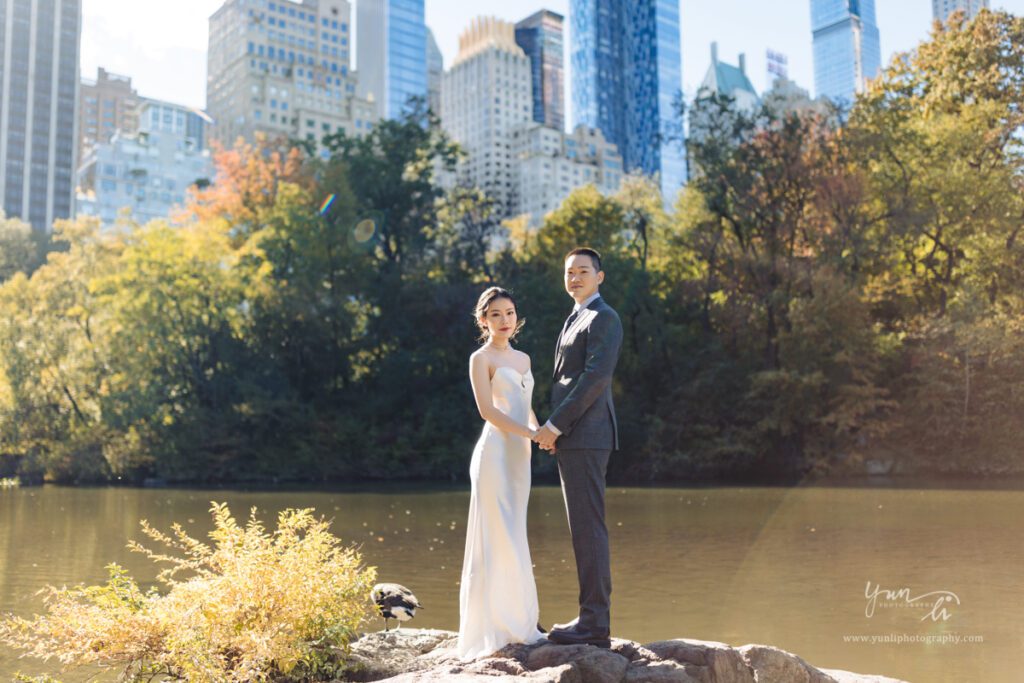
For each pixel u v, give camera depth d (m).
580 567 4.27
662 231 40.03
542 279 37.06
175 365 37.53
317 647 4.92
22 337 37.28
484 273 40.62
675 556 11.80
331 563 5.35
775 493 23.39
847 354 28.33
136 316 37.25
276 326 38.06
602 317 4.30
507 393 4.52
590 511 4.24
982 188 29.73
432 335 39.12
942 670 3.96
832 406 28.48
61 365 37.62
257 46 112.94
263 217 46.53
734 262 32.75
